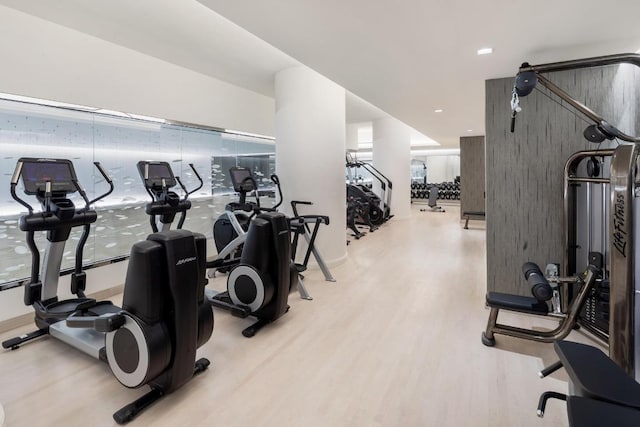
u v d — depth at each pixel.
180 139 5.29
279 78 4.67
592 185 2.78
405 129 9.65
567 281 2.48
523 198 3.28
